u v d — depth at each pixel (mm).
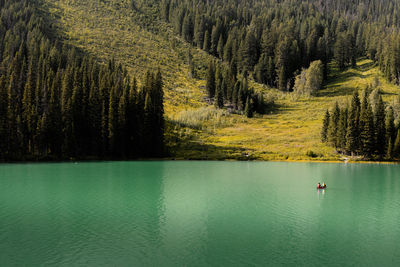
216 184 65500
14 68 141500
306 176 78688
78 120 118625
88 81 133375
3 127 105375
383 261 27922
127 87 137875
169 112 171625
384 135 124750
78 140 118688
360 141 123688
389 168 98688
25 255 28219
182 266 26266
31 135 110875
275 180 71750
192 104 188750
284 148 134000
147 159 123375
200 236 33469
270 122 170750
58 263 26672
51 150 114062
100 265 26375
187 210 43781
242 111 184875
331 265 26953
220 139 146500
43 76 132875
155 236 33344
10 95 114812
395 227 37125
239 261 27484
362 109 124000
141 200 49688
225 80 199000
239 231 35250
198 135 149625
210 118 171625
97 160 117062
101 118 121688
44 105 116938
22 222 37656
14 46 174875
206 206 46250
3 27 198250
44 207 44750
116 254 28562
